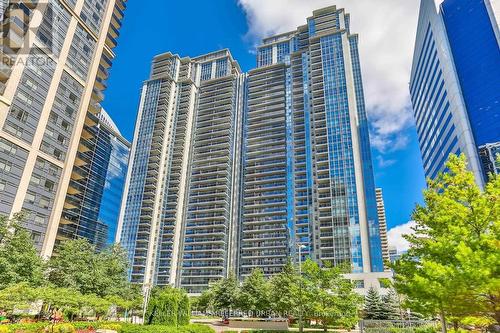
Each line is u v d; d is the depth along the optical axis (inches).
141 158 4953.3
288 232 3663.9
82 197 3152.1
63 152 2244.1
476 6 2753.4
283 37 5551.2
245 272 3892.7
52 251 2098.9
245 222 4222.4
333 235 3437.5
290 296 1547.7
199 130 5177.2
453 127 2652.6
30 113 2033.7
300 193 3951.8
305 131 4224.9
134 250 4343.0
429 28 3198.8
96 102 2785.4
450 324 901.8
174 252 4335.6
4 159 1847.9
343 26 4621.1
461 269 508.1
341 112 4013.3
